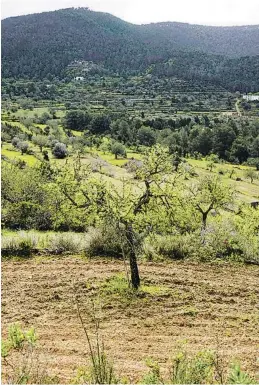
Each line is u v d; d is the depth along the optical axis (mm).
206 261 14000
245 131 107562
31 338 5824
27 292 11047
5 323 9266
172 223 14047
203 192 20391
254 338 9047
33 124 92812
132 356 7922
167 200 12227
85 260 13547
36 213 19734
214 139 94562
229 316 10195
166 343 8664
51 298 10719
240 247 14773
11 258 13461
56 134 81125
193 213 17328
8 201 20562
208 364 5086
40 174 21719
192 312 10273
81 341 8531
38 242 14703
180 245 14328
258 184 65938
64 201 13914
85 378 5074
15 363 6449
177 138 99188
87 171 14547
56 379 6223
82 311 10078
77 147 64500
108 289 11305
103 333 9023
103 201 11883
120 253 14055
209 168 71688
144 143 96062
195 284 12062
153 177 11914
